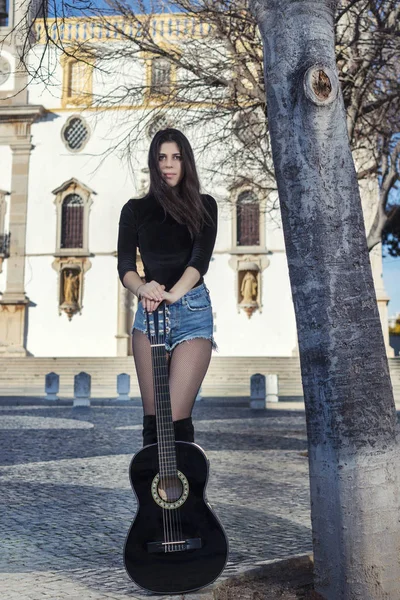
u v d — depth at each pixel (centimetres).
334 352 269
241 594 287
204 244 307
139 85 1108
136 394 2200
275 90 288
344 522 262
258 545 386
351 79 913
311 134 277
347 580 261
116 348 3148
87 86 1745
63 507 509
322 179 277
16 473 675
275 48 288
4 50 3306
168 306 304
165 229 312
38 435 1038
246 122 1096
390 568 259
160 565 281
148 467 285
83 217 3247
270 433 1082
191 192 310
